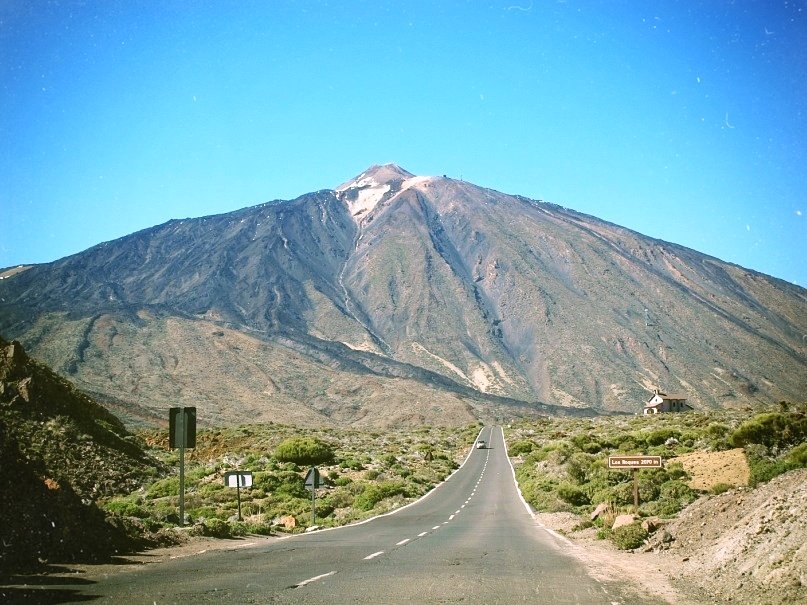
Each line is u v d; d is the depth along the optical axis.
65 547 15.34
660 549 18.28
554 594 11.84
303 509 37.62
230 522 28.88
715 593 12.20
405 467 67.62
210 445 81.12
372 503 40.38
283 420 161.25
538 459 70.12
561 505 34.66
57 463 45.91
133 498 42.62
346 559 16.67
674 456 48.09
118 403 139.12
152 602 10.52
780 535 13.27
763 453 37.97
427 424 175.50
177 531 21.38
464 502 42.50
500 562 16.22
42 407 50.91
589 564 15.98
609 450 64.25
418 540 22.14
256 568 14.77
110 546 16.86
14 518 14.93
